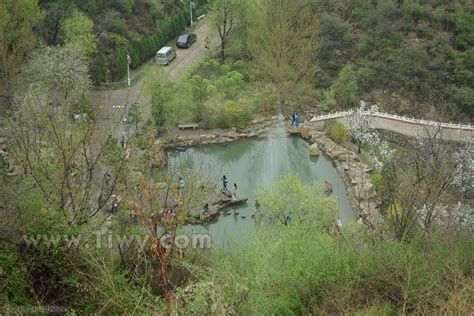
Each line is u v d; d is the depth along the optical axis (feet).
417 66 168.66
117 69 155.63
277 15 162.81
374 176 112.88
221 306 39.60
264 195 95.35
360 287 49.06
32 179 59.52
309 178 125.59
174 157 132.36
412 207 69.87
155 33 180.65
